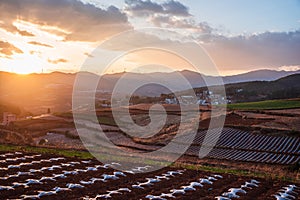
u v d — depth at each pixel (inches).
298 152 1489.9
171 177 640.4
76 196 470.6
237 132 1851.6
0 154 739.4
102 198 467.2
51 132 1994.3
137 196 493.7
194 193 529.7
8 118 2920.8
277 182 661.3
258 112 2372.0
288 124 1952.5
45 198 450.3
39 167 636.7
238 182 629.9
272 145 1620.3
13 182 518.0
